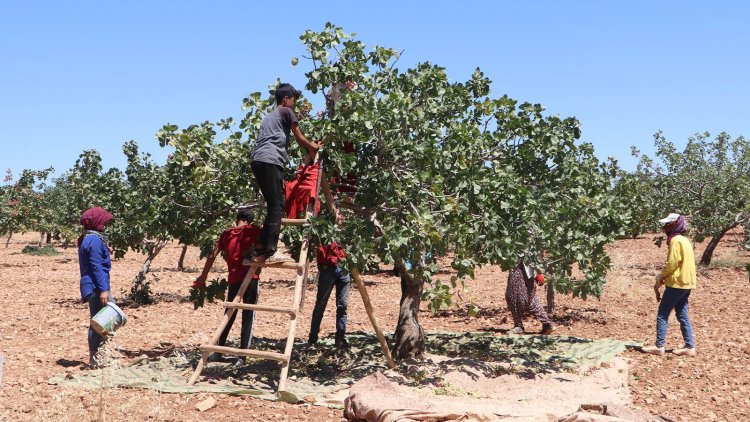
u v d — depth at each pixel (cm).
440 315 1404
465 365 832
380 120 739
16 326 1198
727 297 1499
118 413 620
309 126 777
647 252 3042
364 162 773
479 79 940
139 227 1389
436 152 759
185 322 1261
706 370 877
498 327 1237
